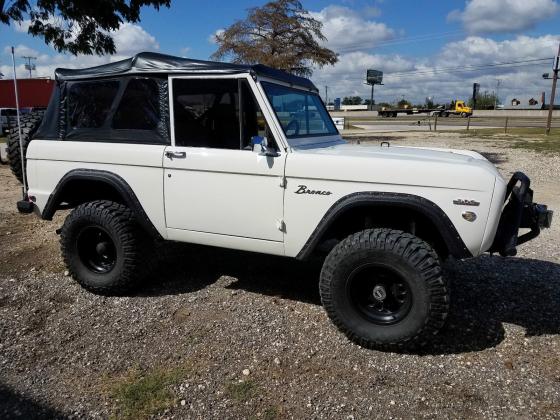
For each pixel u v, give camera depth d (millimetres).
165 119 3928
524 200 3375
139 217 4102
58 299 4277
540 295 4352
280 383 3051
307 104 4426
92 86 4199
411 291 3225
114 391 2967
